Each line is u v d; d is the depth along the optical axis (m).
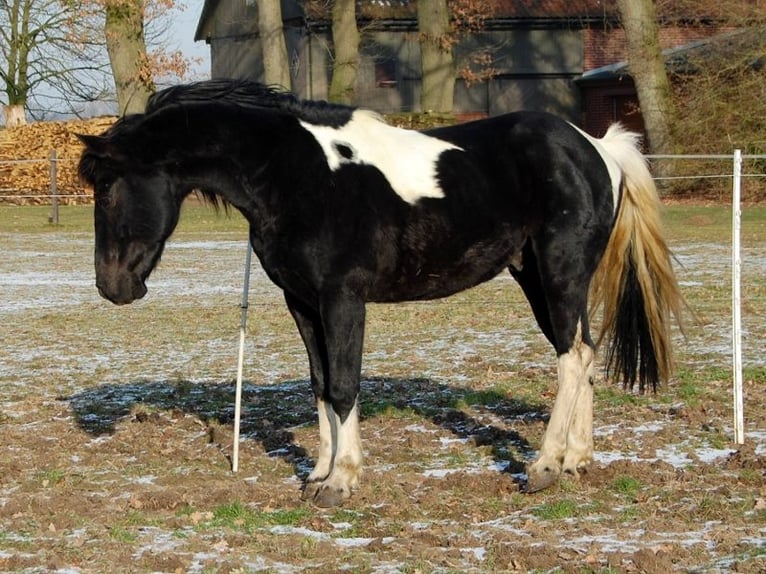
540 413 11.07
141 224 7.96
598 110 54.34
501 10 54.44
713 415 10.68
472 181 8.23
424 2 42.53
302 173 7.90
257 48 57.62
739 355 9.65
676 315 8.88
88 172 7.98
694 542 6.92
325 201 7.86
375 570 6.51
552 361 13.99
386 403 11.60
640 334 8.79
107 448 10.04
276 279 8.11
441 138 8.41
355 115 8.26
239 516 7.73
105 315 19.25
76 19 46.78
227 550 7.00
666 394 11.62
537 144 8.29
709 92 37.44
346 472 8.01
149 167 7.96
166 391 12.80
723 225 31.20
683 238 29.05
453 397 11.82
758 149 36.56
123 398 12.48
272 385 13.06
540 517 7.59
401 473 8.82
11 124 55.28
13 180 44.69
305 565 6.70
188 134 7.96
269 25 37.59
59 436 10.68
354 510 7.88
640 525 7.32
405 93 54.84
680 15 50.28
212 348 15.93
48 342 16.66
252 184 8.00
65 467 9.42
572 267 8.27
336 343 7.89
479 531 7.34
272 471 9.11
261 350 15.68
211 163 8.05
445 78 43.06
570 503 7.82
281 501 8.09
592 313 8.96
